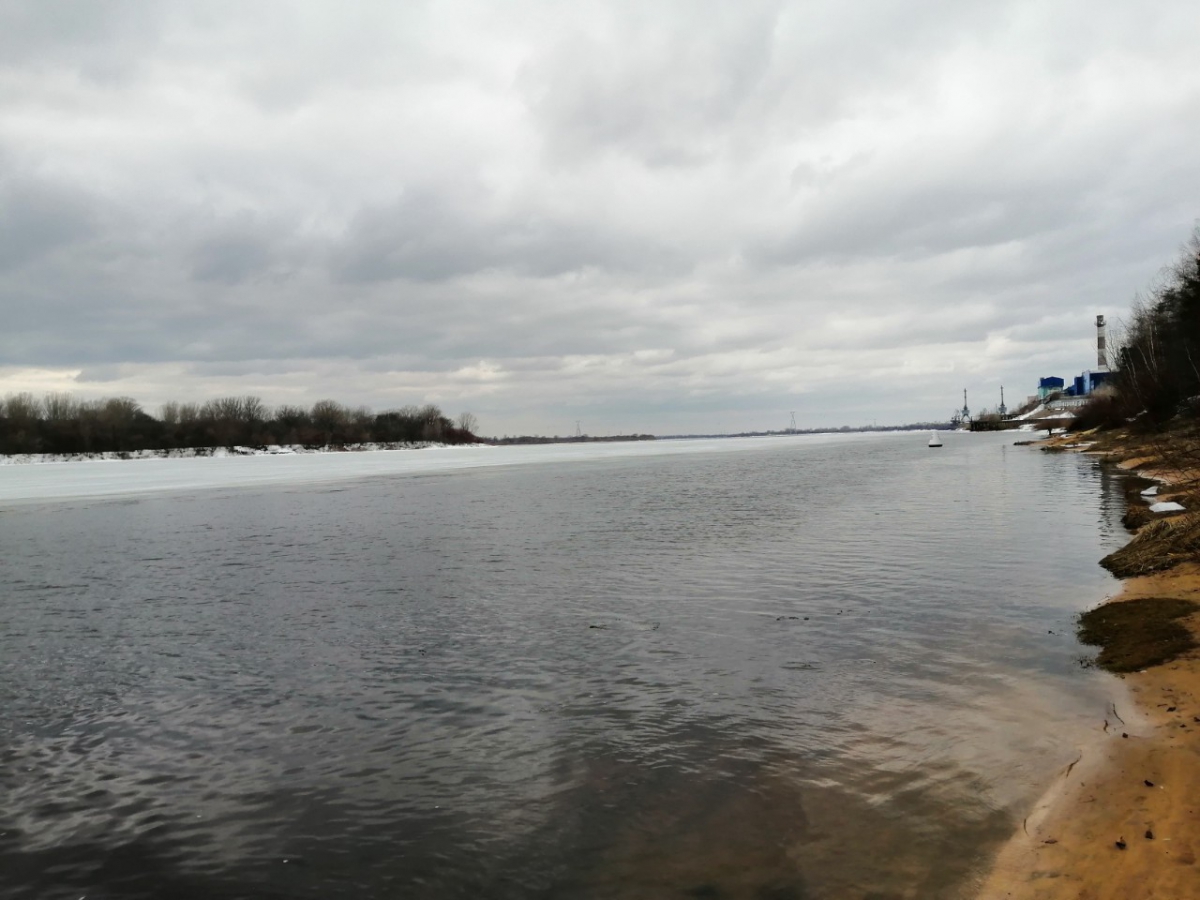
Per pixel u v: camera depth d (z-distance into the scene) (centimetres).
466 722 842
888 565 1616
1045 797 596
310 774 730
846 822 587
